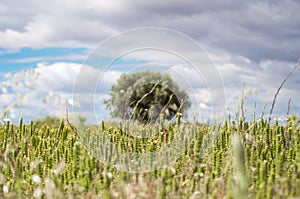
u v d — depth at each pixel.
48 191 4.94
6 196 4.98
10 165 5.85
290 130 6.55
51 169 5.59
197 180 4.95
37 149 6.32
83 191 4.88
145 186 4.65
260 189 4.41
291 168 5.34
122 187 4.59
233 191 4.17
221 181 4.76
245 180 4.17
